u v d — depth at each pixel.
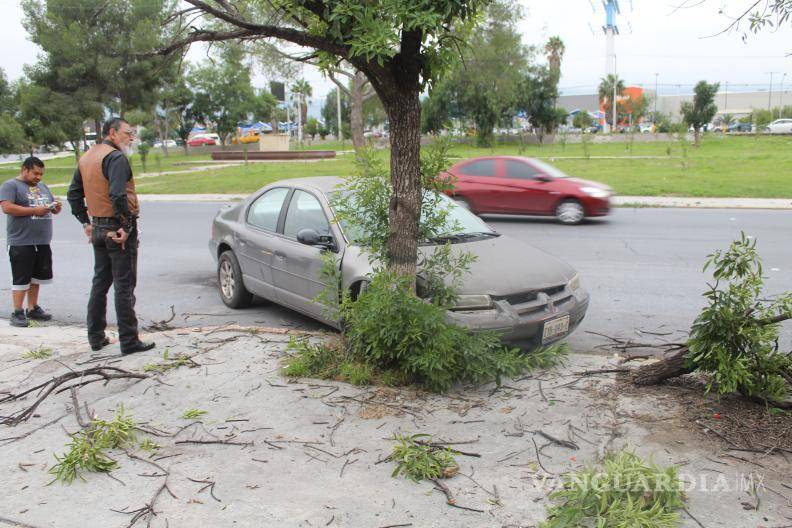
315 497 3.34
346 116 94.50
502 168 14.71
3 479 3.61
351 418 4.25
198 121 62.66
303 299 6.32
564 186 14.18
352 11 3.99
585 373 4.92
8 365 5.48
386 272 4.73
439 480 3.47
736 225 13.73
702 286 8.37
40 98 40.88
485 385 4.75
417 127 4.66
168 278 9.46
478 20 4.52
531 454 3.74
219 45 6.12
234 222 7.50
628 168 30.73
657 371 4.59
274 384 4.80
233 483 3.50
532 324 5.00
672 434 3.92
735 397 4.40
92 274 9.88
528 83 63.47
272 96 71.69
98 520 3.20
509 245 5.95
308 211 6.48
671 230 13.14
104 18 40.12
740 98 110.00
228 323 6.97
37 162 6.96
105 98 42.25
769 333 4.23
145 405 4.52
